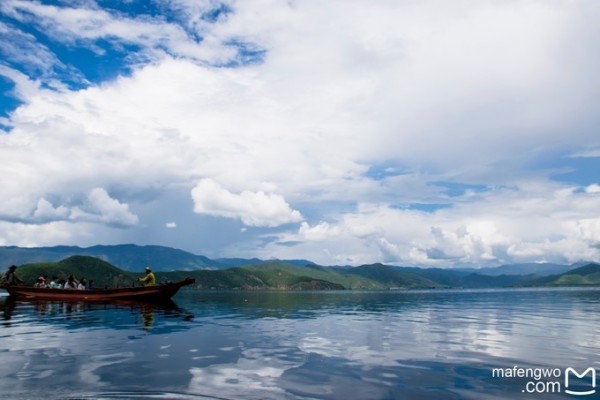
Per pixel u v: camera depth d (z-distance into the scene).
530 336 24.36
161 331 25.75
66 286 60.88
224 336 23.67
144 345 20.36
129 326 28.14
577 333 25.73
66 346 19.95
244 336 23.72
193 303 60.50
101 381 13.30
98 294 58.19
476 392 12.54
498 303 69.00
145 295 58.12
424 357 17.64
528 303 68.56
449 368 15.59
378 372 14.88
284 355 17.91
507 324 31.28
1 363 16.02
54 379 13.55
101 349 19.14
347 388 12.83
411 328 28.41
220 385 12.95
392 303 69.25
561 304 64.69
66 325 28.66
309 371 14.94
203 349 19.27
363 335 24.48
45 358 16.98
